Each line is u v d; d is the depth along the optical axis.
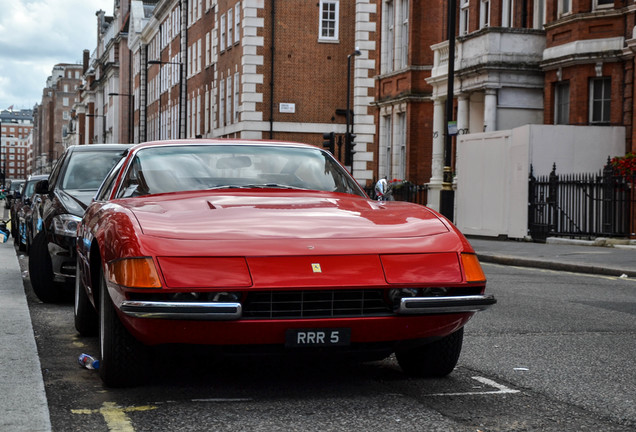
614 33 22.38
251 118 45.50
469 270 4.81
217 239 4.64
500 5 26.45
